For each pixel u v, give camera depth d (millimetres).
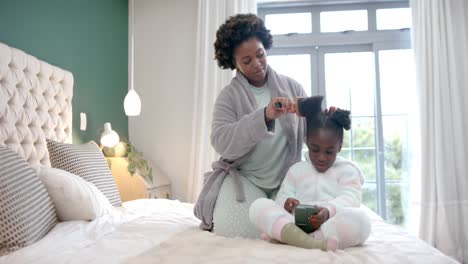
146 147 3588
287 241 1023
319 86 3543
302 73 3576
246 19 1442
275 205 1128
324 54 3561
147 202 2229
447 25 3127
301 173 1248
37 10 2320
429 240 2988
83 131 2846
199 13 3441
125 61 3605
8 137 1825
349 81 3527
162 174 3443
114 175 2873
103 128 3129
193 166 3350
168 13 3625
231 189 1343
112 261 972
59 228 1422
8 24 2070
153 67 3621
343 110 1224
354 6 3537
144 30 3658
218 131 1324
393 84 3447
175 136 3543
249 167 1403
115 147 2994
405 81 3424
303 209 1026
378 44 3455
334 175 1201
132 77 3602
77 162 2004
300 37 3531
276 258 883
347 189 1154
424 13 3152
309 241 979
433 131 3066
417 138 3133
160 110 3588
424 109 3072
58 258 1020
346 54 3535
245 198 1307
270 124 1213
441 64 3092
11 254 1098
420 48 3146
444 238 2938
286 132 1413
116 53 3418
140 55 3654
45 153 2119
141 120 3615
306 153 1301
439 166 2994
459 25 3156
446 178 3004
